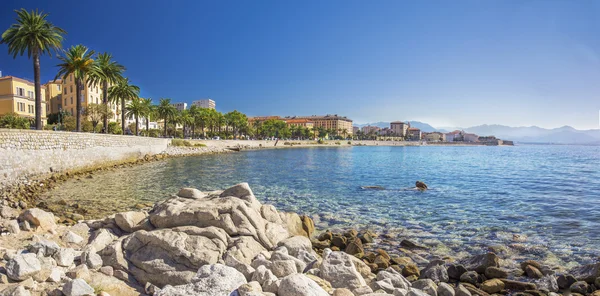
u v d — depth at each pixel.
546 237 14.42
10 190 23.31
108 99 60.56
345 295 6.56
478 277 9.62
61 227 11.52
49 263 7.54
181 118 108.75
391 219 17.59
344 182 32.91
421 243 13.62
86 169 38.41
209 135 133.00
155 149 65.44
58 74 43.91
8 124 48.25
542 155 104.94
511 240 14.00
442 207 20.83
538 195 25.92
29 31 35.09
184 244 8.40
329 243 13.17
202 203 10.39
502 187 30.50
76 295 6.12
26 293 5.92
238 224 9.81
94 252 8.23
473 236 14.58
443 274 9.70
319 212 19.11
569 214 19.02
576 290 8.97
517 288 9.08
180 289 6.11
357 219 17.53
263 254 9.02
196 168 45.50
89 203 20.22
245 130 160.12
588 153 124.38
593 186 31.31
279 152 102.81
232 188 12.13
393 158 79.50
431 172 44.69
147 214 10.91
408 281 8.91
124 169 41.91
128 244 8.63
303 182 32.53
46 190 24.81
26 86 70.62
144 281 7.76
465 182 34.28
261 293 5.79
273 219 11.95
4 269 6.95
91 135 40.09
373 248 12.98
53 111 84.25
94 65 45.34
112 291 6.92
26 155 28.06
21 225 10.77
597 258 11.90
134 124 94.62
